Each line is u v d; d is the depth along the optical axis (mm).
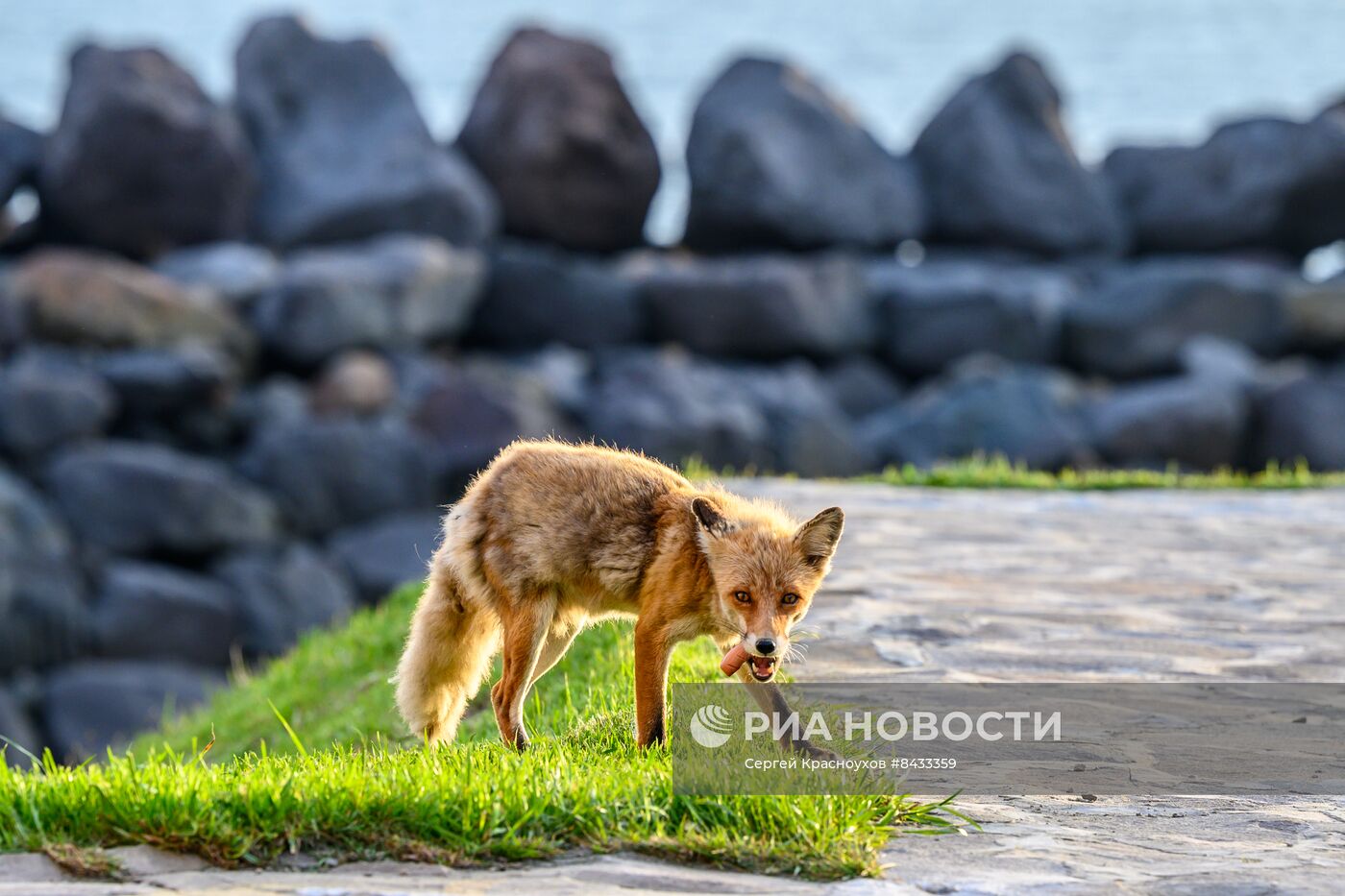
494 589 9453
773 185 51688
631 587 9266
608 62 53344
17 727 29672
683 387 44281
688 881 6340
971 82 55938
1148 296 48500
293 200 49906
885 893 6230
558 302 48812
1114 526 18766
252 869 6453
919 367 49281
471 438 42000
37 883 6156
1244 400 45188
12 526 33000
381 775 7262
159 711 30922
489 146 52469
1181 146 55938
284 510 39219
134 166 47031
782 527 9219
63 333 40625
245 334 44062
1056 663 11625
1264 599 14156
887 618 13070
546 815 6840
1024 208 53719
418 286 45781
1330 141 52438
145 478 36375
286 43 52938
